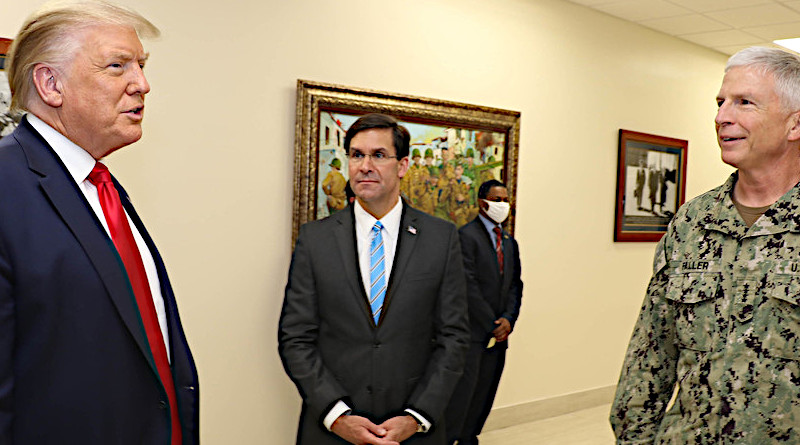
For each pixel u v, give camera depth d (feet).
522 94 15.08
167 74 10.19
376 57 12.57
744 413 4.62
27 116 4.16
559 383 16.46
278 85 11.37
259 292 11.34
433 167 13.30
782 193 4.85
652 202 18.52
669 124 18.93
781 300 4.56
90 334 3.87
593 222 17.01
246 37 10.97
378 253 7.75
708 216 5.14
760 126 4.70
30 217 3.76
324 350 7.62
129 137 4.25
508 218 14.65
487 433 14.69
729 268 4.87
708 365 4.83
